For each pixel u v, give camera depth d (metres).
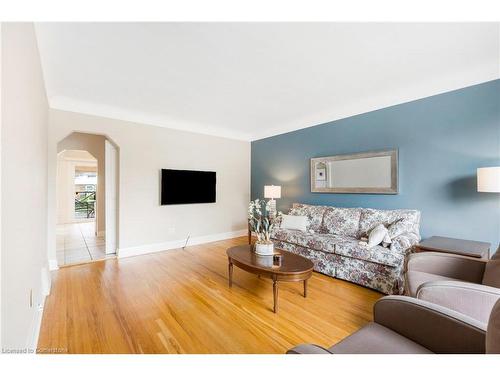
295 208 4.20
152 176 4.13
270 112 3.96
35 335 1.62
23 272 1.23
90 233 5.90
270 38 1.95
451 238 2.65
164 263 3.51
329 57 2.26
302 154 4.45
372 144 3.44
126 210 3.85
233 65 2.39
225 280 2.89
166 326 1.92
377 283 2.57
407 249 2.48
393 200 3.23
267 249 2.60
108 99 3.30
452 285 1.35
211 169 4.94
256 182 5.48
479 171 2.20
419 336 1.07
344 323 1.99
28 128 1.42
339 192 3.84
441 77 2.71
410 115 3.05
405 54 2.22
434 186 2.87
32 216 1.58
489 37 1.96
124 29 1.80
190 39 1.94
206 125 4.77
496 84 2.43
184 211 4.54
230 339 1.76
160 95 3.17
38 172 1.97
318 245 3.11
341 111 3.79
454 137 2.71
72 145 5.36
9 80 0.98
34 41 1.71
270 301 2.37
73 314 2.08
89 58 2.22
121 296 2.44
